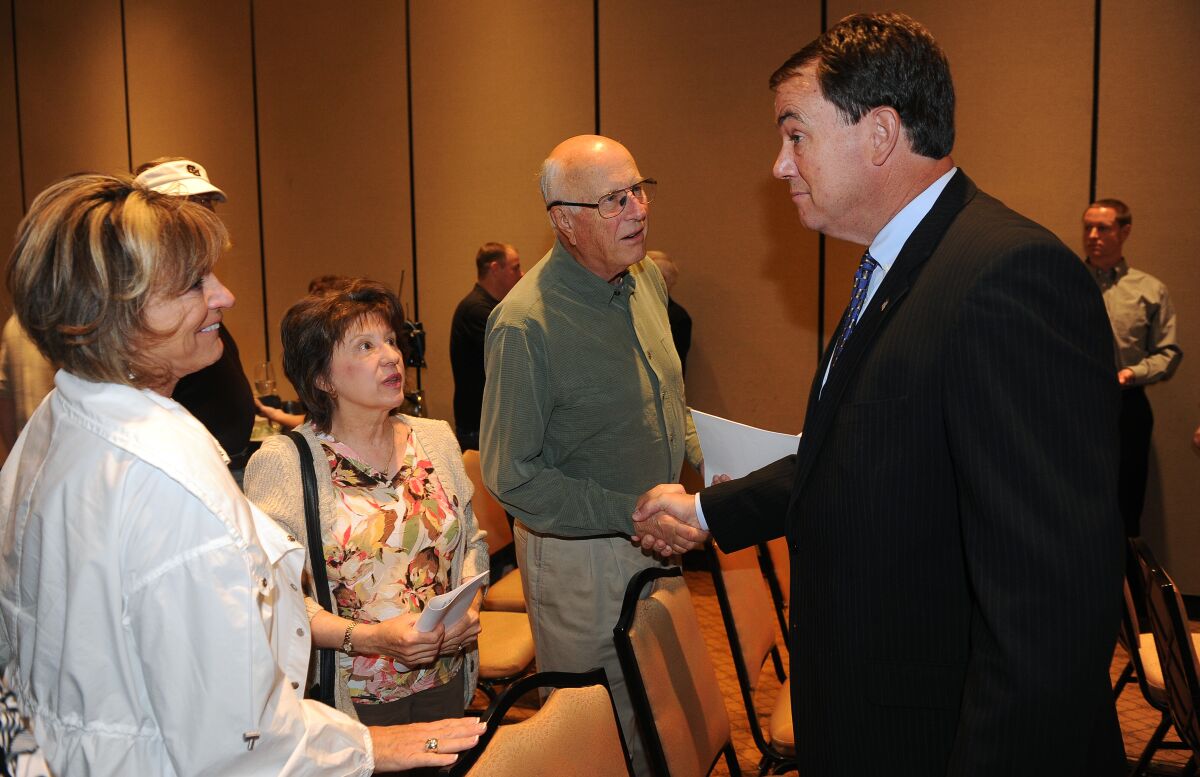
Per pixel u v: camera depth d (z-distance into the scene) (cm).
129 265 103
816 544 134
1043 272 111
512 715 337
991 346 110
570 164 204
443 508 188
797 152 134
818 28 464
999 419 108
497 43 544
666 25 498
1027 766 105
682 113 499
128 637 103
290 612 121
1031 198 435
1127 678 279
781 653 363
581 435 210
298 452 176
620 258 205
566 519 202
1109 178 420
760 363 496
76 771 102
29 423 116
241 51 631
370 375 176
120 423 105
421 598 180
